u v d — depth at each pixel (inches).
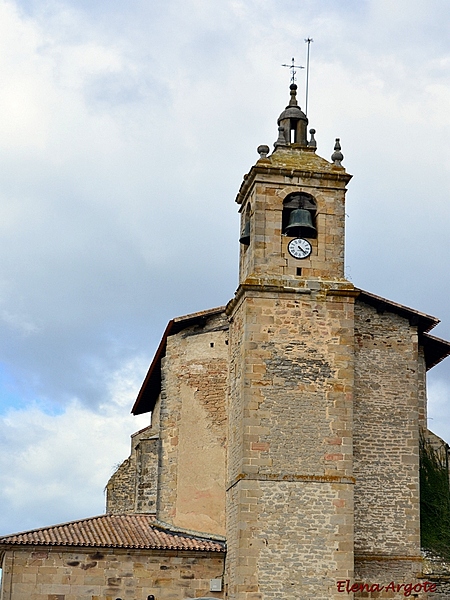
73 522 1306.6
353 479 1198.3
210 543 1264.8
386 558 1241.4
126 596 1222.9
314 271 1266.0
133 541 1250.0
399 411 1294.3
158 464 1390.3
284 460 1195.3
